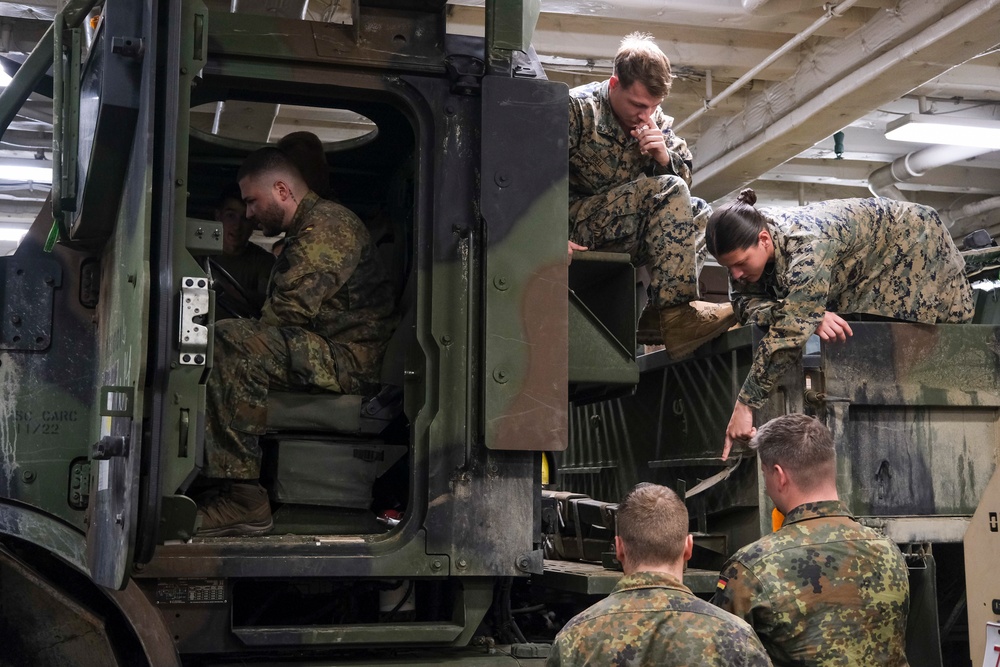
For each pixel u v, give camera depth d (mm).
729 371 3781
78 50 3021
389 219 3953
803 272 3490
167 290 2457
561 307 2947
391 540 2836
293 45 2916
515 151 2979
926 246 3805
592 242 3652
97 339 2980
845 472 3555
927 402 3676
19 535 2836
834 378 3572
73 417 2951
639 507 2369
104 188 2783
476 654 2900
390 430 3449
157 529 2430
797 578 2562
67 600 2838
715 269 5148
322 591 3086
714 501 3770
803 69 7195
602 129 3650
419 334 2924
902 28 6207
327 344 3174
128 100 2592
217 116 6133
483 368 2904
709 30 7023
